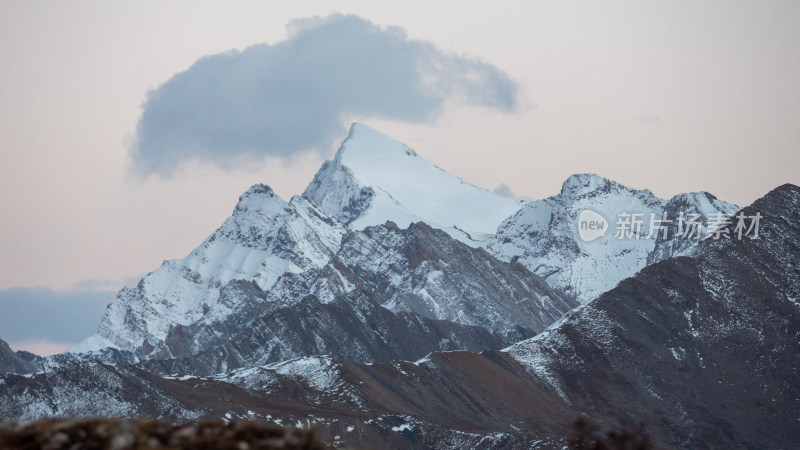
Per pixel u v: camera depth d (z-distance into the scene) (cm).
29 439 8612
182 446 8500
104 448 8475
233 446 8519
